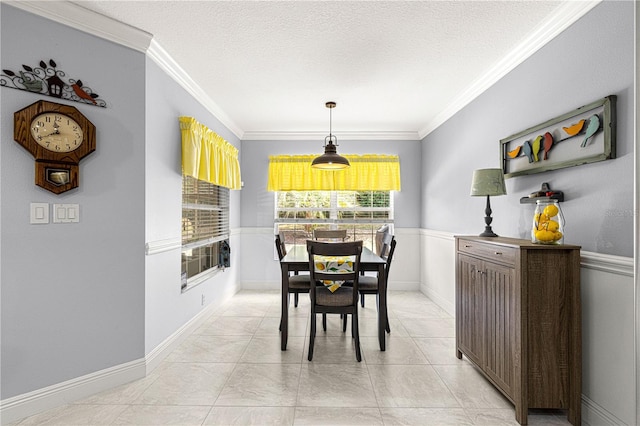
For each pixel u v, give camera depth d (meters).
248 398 2.17
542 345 1.91
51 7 2.04
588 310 1.93
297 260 3.06
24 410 1.96
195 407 2.07
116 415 1.99
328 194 5.43
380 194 5.43
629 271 1.68
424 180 5.10
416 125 4.89
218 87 3.49
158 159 2.71
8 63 1.93
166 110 2.87
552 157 2.27
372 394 2.22
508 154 2.81
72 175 2.12
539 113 2.46
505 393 2.05
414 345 3.04
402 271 5.30
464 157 3.72
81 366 2.17
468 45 2.64
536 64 2.49
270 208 5.36
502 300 2.09
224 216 4.59
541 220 2.01
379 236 4.46
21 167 1.97
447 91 3.60
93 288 2.22
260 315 3.96
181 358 2.77
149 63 2.57
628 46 1.73
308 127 5.02
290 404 2.11
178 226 3.10
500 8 2.17
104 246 2.27
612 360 1.78
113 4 2.11
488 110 3.20
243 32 2.46
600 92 1.91
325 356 2.81
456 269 2.80
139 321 2.43
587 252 1.94
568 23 2.15
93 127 2.21
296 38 2.54
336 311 2.74
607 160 1.83
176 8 2.16
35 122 2.00
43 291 2.04
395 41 2.59
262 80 3.32
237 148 5.16
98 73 2.26
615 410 1.76
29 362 1.99
